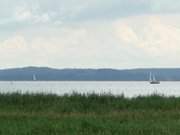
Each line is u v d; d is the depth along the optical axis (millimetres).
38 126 19250
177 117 23266
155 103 27766
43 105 27625
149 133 18062
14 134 17453
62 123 20109
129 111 25578
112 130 18469
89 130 18578
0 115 23406
